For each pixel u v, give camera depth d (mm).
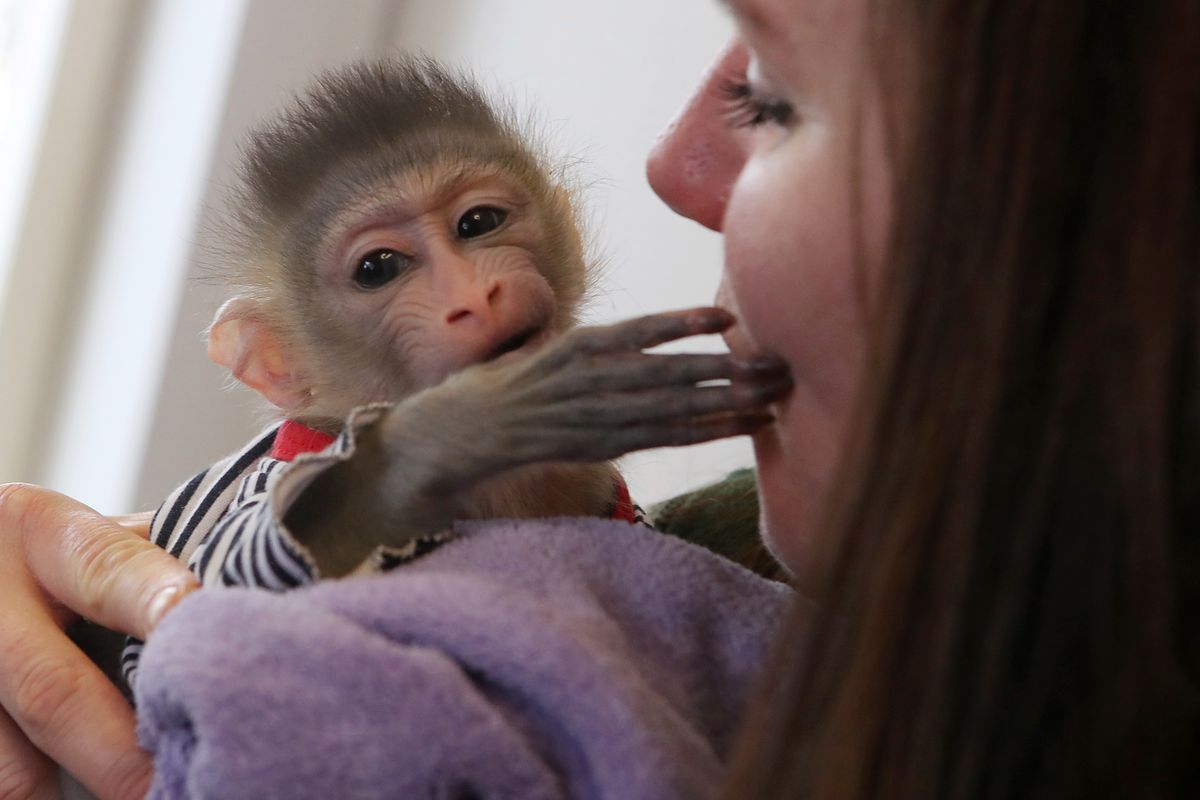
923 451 521
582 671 633
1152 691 484
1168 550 481
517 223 1321
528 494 1147
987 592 512
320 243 1316
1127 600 489
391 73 1416
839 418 686
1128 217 490
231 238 1479
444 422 856
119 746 955
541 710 642
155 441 2355
